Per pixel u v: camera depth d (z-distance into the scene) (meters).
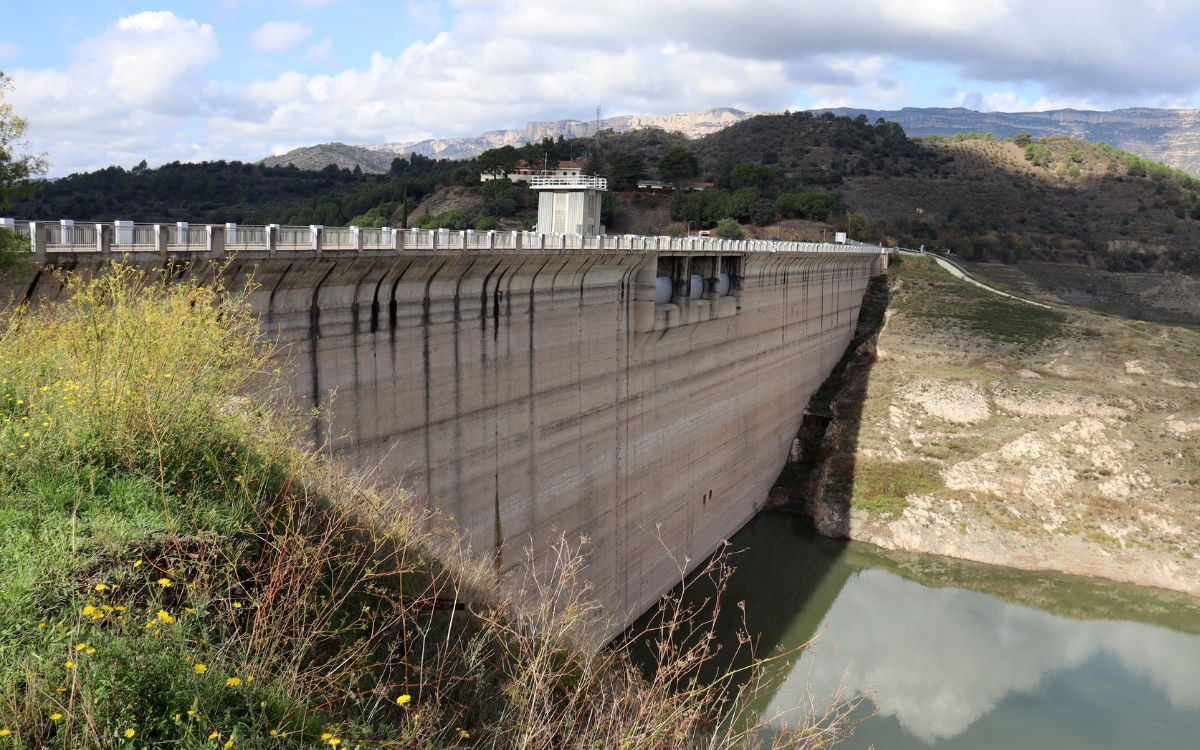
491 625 14.34
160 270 22.56
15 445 12.34
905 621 52.75
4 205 19.78
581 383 42.59
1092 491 65.19
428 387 32.94
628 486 48.22
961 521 65.19
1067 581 59.19
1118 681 46.47
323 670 11.23
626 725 12.09
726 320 58.34
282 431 16.38
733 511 64.75
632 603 49.47
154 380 13.88
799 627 51.03
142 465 12.98
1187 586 57.84
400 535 15.65
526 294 37.72
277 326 26.41
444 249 31.64
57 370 14.79
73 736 8.05
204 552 11.20
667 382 51.59
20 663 8.61
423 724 11.05
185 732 8.55
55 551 10.45
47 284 20.53
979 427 73.25
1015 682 45.91
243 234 24.83
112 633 9.29
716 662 44.31
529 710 11.95
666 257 50.31
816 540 65.81
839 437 75.12
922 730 40.78
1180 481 64.62
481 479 36.44
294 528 13.12
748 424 65.75
